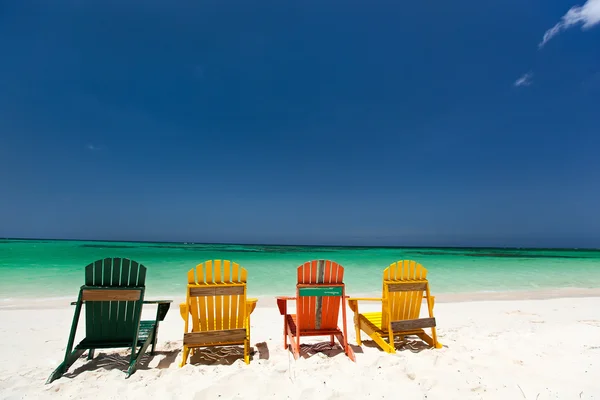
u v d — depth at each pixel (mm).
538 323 5516
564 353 3574
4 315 5855
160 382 3012
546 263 21672
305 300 3926
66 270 12375
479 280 12281
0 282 9656
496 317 6137
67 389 2879
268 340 4551
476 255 32375
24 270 12305
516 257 29203
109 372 3258
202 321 3795
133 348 3322
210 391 2771
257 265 17031
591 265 20281
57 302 7145
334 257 25219
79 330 4977
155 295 8250
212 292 3682
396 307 4199
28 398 2723
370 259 23016
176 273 12281
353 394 2709
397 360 3439
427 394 2676
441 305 7387
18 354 3916
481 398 2598
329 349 4109
